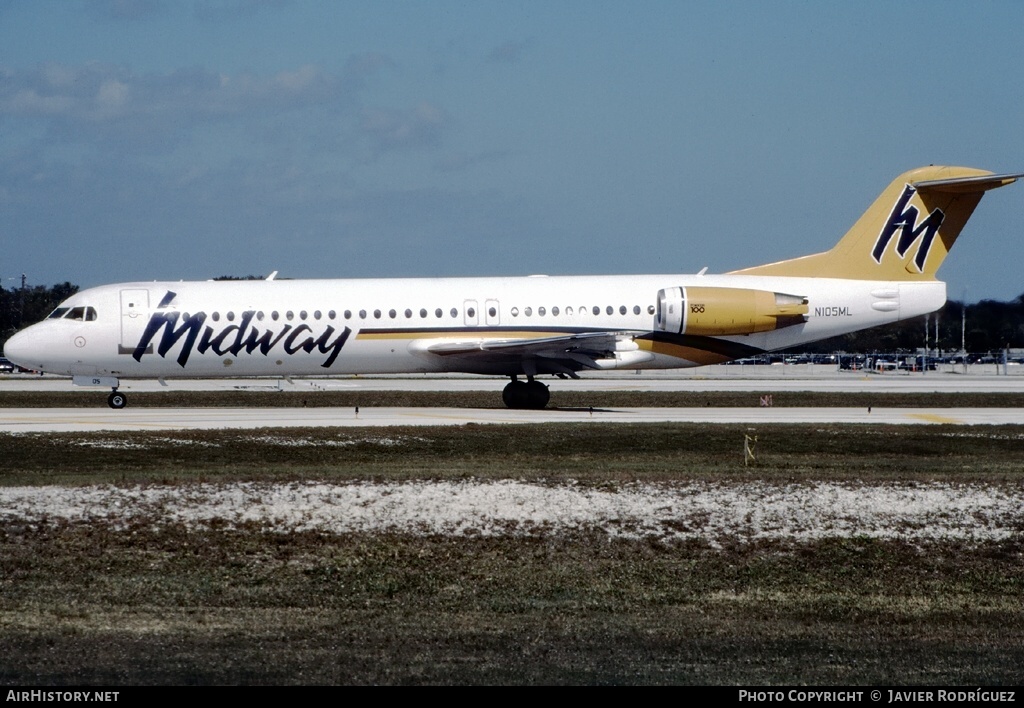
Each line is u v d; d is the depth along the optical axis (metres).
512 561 52.19
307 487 63.25
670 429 92.62
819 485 65.56
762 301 115.56
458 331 116.50
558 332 117.12
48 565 50.03
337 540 54.38
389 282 119.12
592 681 35.75
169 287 117.88
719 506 60.50
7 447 81.12
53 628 41.72
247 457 79.12
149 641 40.25
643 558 53.06
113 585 47.72
